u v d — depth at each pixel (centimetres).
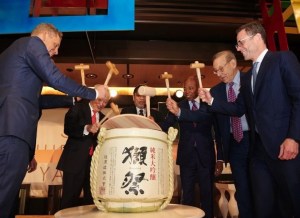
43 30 167
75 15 237
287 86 156
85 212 104
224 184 338
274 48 245
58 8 243
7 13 235
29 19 233
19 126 134
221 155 247
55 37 171
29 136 139
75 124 255
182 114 223
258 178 167
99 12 250
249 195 205
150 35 329
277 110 159
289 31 274
